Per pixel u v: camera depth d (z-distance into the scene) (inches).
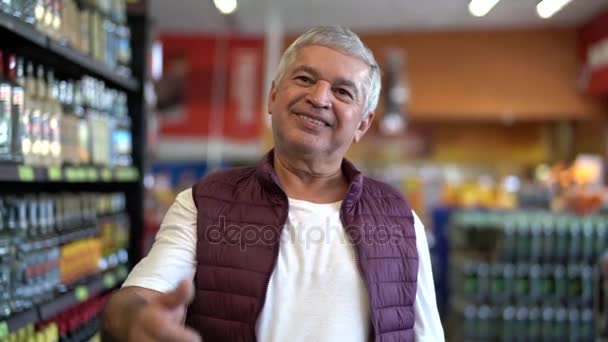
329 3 263.0
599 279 121.3
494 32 300.4
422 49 305.4
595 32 277.6
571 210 203.8
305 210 53.4
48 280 87.7
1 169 71.4
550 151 358.0
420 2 260.1
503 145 363.3
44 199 90.9
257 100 309.4
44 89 86.7
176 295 34.4
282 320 50.1
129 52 129.6
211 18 288.8
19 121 76.6
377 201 57.1
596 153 315.3
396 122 291.7
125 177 120.6
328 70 52.1
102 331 40.8
